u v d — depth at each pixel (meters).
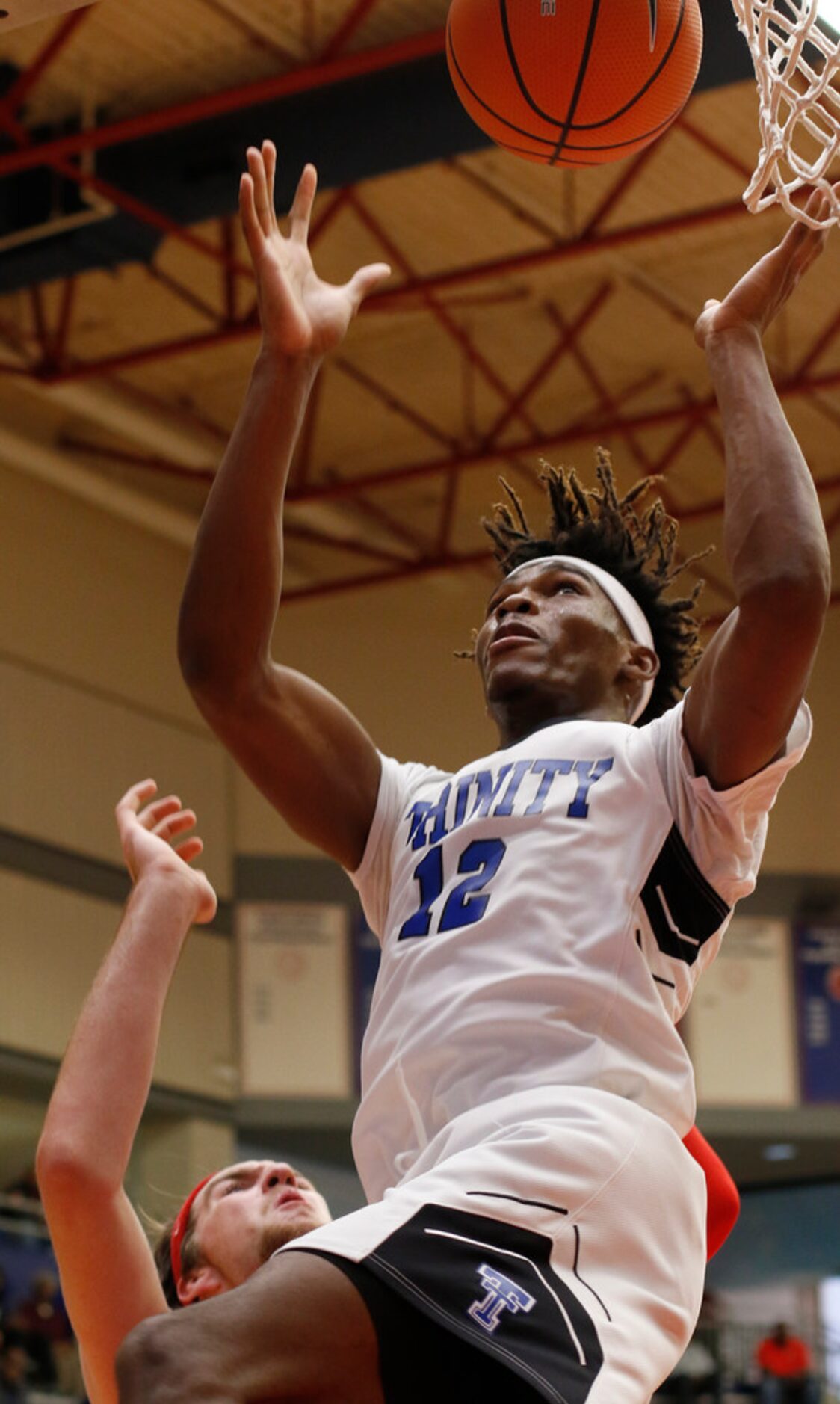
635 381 16.12
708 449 16.55
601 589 3.19
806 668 2.60
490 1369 2.27
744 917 16.38
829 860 16.52
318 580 17.44
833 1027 16.20
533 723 3.09
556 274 14.64
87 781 15.32
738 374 2.89
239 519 2.99
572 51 3.65
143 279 14.43
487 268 13.31
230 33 11.84
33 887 14.74
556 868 2.70
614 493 3.65
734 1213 3.41
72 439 16.12
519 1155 2.41
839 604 16.97
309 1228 3.49
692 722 2.73
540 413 16.55
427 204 13.81
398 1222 2.33
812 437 16.42
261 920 16.06
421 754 16.77
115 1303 2.48
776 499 2.68
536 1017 2.57
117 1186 2.50
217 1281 3.47
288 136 11.68
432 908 2.78
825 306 14.69
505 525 3.81
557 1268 2.35
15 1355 12.51
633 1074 2.55
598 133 3.77
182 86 12.34
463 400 16.20
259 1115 15.60
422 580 17.33
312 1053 15.80
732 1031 16.16
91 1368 2.53
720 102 12.47
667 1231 2.46
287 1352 2.18
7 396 15.62
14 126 11.66
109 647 15.81
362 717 16.81
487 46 3.73
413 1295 2.25
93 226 12.12
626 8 3.64
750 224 13.94
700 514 16.77
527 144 3.83
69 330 15.07
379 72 11.40
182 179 11.99
